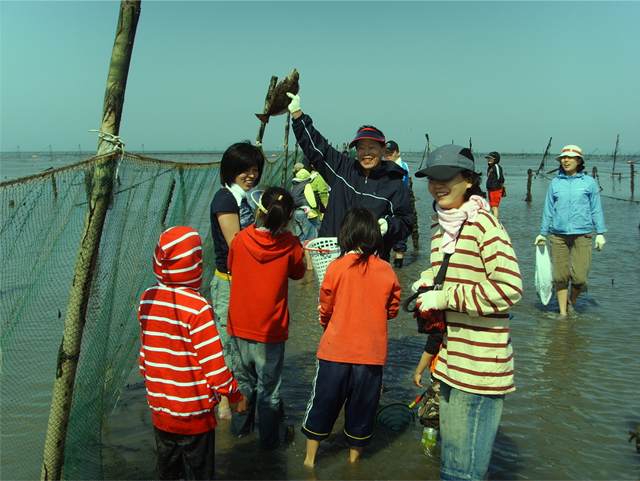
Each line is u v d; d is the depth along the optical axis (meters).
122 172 2.94
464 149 2.72
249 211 3.87
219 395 2.82
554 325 6.18
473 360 2.61
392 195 4.05
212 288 3.94
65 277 2.67
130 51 2.64
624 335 5.79
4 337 2.49
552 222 6.61
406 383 4.62
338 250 3.71
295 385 4.58
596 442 3.62
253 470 3.27
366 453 3.50
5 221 2.31
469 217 2.65
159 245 2.67
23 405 3.64
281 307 3.39
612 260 10.01
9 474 2.96
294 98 4.23
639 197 25.45
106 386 3.33
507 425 3.84
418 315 2.79
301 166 9.68
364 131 3.99
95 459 2.96
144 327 2.74
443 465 2.81
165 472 2.82
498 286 2.46
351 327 3.18
